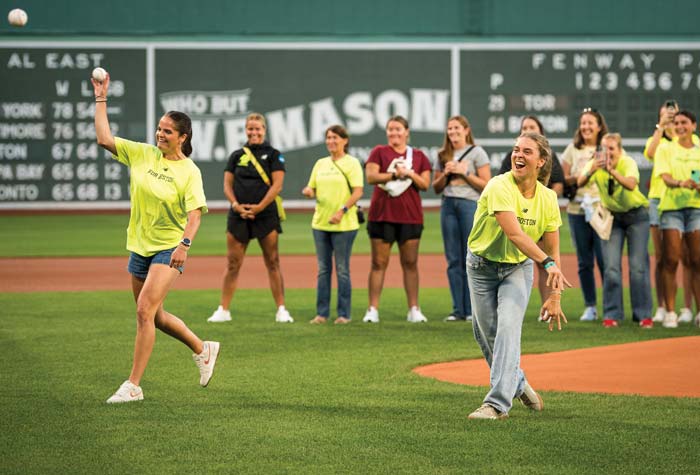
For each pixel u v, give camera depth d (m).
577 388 9.32
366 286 19.19
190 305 15.95
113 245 27.22
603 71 34.88
